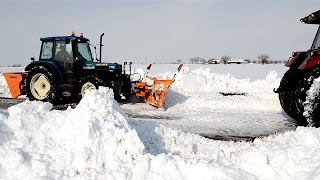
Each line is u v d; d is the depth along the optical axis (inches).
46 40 423.5
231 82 534.3
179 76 521.7
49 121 170.1
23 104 182.7
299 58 289.4
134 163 147.3
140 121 213.0
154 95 380.5
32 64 418.3
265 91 494.3
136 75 481.1
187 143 197.2
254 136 257.6
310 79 261.6
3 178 138.9
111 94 184.5
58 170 141.7
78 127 156.9
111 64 409.1
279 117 336.5
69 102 430.3
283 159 152.9
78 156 144.1
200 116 337.4
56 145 153.5
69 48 414.6
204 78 522.9
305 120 266.8
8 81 427.8
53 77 405.1
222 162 162.6
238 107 392.5
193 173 140.9
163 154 147.2
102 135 154.6
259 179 147.5
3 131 156.9
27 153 148.9
